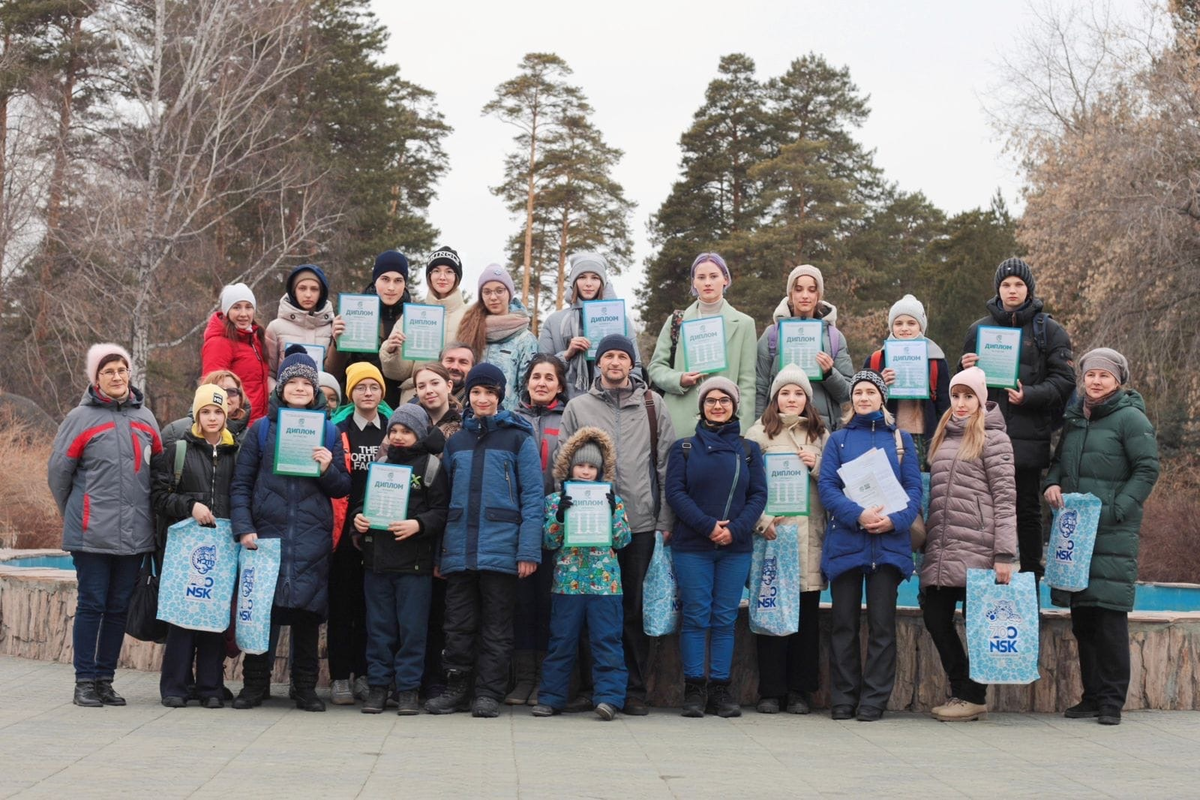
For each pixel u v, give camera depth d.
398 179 44.97
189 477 7.78
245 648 7.61
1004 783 5.82
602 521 7.80
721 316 8.85
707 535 8.00
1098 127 25.58
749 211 51.97
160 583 7.63
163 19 29.86
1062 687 8.71
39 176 35.50
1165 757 6.70
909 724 7.96
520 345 9.06
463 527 7.89
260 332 9.55
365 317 9.26
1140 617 8.86
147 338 29.44
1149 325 24.03
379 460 8.16
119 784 5.28
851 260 52.25
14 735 6.52
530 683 8.61
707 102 54.91
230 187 35.97
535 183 51.44
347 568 8.27
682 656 8.29
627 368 8.26
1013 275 9.18
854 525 8.12
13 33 39.12
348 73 42.75
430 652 8.33
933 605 8.32
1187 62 24.42
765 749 6.77
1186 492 23.39
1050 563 8.34
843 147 55.50
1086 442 8.38
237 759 5.96
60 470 7.75
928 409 9.17
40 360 34.16
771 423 8.59
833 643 8.24
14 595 10.34
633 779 5.73
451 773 5.76
